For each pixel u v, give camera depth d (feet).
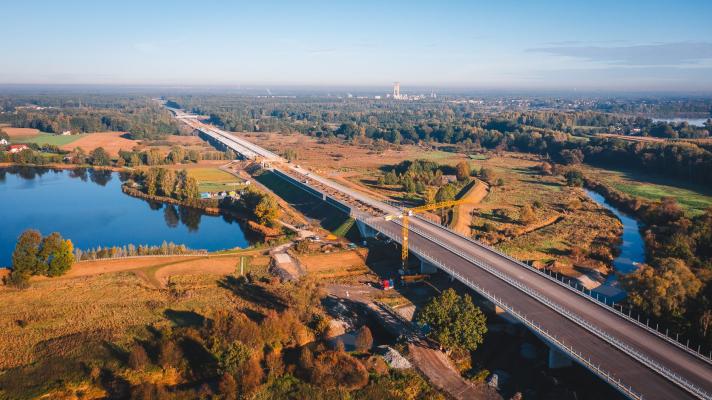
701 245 505.25
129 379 291.79
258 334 323.98
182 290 435.12
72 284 435.53
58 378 293.64
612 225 632.79
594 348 299.58
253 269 492.95
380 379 293.23
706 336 315.37
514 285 395.14
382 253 542.98
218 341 319.68
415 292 444.14
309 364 298.56
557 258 518.37
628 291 387.96
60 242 445.78
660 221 640.58
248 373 283.59
